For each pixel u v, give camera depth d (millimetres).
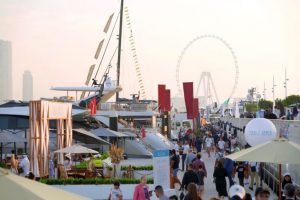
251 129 23719
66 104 40875
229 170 27641
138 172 34375
